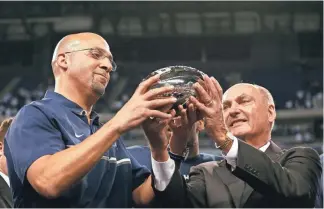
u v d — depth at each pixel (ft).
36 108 7.34
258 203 7.61
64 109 7.55
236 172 7.21
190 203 7.81
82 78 7.77
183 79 6.73
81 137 7.40
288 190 7.26
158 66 32.91
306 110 27.99
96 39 8.04
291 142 27.81
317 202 9.07
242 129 8.61
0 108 32.37
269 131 8.86
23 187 7.06
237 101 8.77
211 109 7.02
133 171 8.06
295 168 7.72
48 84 32.81
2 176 9.98
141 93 6.67
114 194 7.54
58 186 6.48
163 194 7.55
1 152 10.14
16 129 7.12
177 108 6.77
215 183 7.94
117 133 6.51
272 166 7.27
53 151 6.88
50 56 32.76
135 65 32.96
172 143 7.87
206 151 23.26
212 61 33.06
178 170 7.72
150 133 7.18
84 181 7.08
